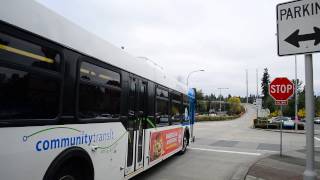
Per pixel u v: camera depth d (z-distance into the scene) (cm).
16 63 353
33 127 375
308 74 361
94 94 520
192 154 1295
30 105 373
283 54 382
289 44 378
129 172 672
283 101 1209
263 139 2216
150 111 823
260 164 1020
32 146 373
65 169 445
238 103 12662
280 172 890
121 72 635
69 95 447
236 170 957
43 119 393
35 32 382
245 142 1933
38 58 388
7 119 341
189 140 1368
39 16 393
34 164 376
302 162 1084
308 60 364
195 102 1491
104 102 557
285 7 384
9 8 346
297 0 376
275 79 1225
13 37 350
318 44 358
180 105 1193
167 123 1001
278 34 387
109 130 572
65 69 440
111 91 587
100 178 535
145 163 780
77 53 470
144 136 777
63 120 432
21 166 356
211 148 1535
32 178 372
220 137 2298
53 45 416
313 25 364
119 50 633
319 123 7806
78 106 469
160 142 916
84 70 489
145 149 780
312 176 345
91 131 506
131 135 687
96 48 531
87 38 503
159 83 909
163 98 955
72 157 454
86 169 492
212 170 958
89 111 502
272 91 1231
